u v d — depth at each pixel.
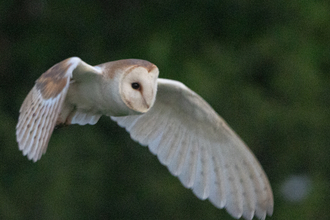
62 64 6.65
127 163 13.73
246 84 14.00
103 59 13.77
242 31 14.42
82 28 14.11
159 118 8.40
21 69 14.01
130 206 13.44
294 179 14.55
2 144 12.91
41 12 14.24
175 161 8.43
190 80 12.94
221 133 8.30
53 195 12.45
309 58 14.23
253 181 8.37
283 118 14.02
